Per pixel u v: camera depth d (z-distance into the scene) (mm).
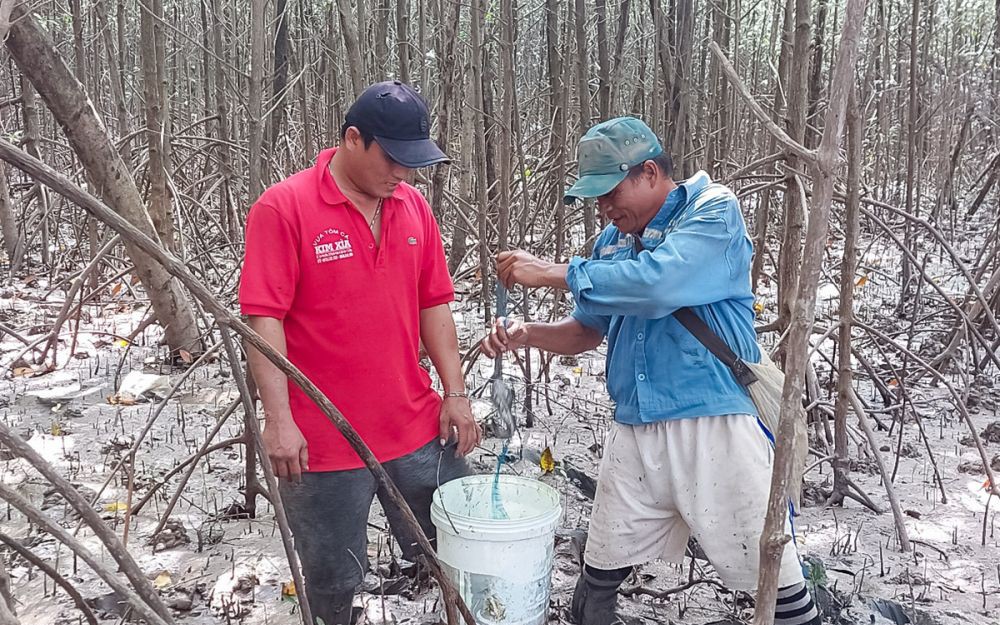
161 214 4902
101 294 6750
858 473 3904
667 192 2262
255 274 2121
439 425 2486
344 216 2186
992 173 8695
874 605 2740
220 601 2738
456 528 2203
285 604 2729
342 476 2268
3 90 9477
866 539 3256
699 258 2109
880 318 6441
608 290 2139
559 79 5902
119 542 1189
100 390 4773
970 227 9852
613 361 2375
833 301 6988
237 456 3936
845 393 3520
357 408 2266
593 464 3850
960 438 4301
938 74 11781
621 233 2438
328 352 2225
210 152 7980
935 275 7887
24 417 4344
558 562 3006
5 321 6168
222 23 6801
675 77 4312
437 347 2516
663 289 2092
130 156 6762
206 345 5270
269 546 3115
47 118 9930
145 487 3545
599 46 4746
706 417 2188
